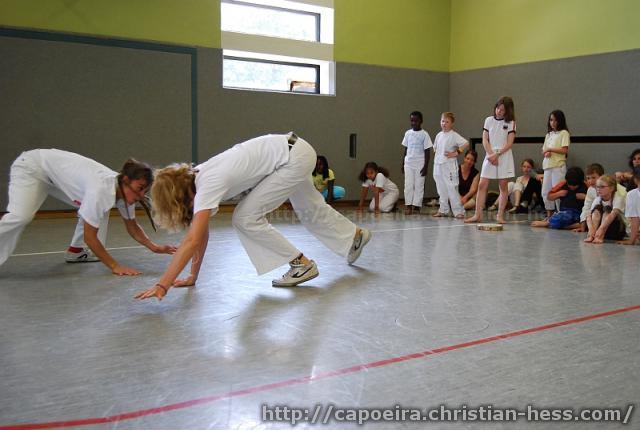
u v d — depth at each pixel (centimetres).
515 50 827
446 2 916
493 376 182
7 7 605
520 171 828
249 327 232
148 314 250
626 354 203
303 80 819
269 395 167
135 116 678
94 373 183
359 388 172
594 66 733
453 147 670
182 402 162
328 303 270
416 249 430
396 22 868
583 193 560
